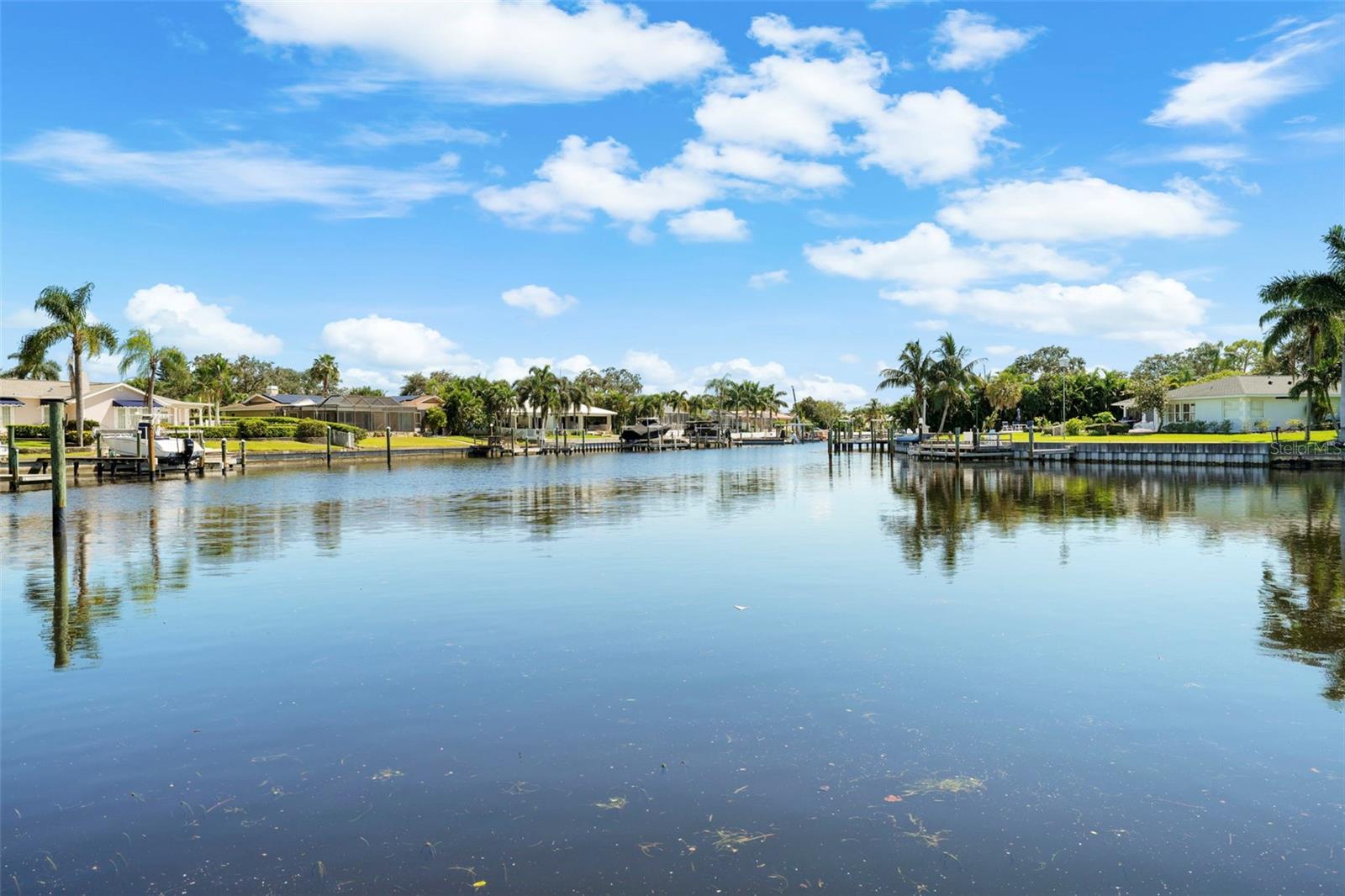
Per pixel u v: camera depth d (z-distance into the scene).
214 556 19.36
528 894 5.32
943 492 38.78
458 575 16.58
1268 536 21.45
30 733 8.13
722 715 8.49
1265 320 52.97
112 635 11.90
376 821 6.29
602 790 6.79
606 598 14.25
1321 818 6.30
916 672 9.92
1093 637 11.44
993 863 5.67
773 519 27.06
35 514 30.14
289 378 181.62
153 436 51.59
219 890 5.39
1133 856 5.75
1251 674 9.74
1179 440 75.88
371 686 9.51
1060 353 161.50
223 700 9.05
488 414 134.00
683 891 5.34
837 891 5.33
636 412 174.12
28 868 5.68
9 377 85.88
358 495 38.91
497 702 8.95
